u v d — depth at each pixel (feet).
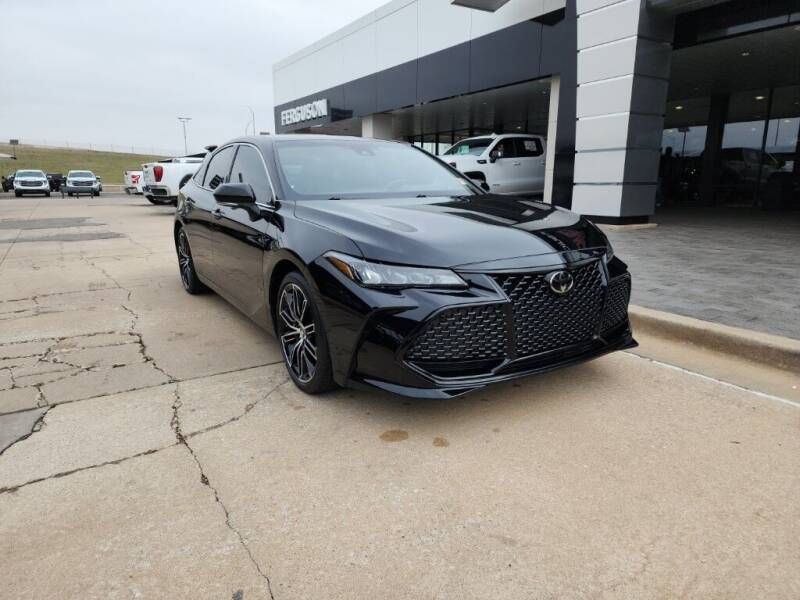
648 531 6.53
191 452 8.34
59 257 26.43
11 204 73.10
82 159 312.71
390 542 6.38
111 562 6.07
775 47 34.73
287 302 10.55
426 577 5.84
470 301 8.24
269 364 12.03
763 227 33.47
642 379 11.01
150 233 36.88
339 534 6.52
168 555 6.18
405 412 9.59
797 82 46.98
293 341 10.68
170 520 6.77
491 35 42.04
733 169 54.19
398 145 14.79
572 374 11.25
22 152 319.88
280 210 11.18
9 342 13.51
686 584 5.72
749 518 6.75
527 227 9.61
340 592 5.64
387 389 8.45
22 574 5.89
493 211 10.64
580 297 9.24
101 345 13.30
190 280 18.11
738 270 19.65
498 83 42.11
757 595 5.57
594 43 31.58
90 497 7.23
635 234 29.94
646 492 7.29
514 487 7.41
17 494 7.29
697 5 28.63
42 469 7.88
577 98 33.27
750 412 9.55
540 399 10.09
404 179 13.08
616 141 31.27
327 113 67.26
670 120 61.31
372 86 58.03
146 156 378.53
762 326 12.85
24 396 10.35
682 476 7.64
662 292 16.33
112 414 9.59
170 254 27.50
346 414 9.54
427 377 8.21
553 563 6.04
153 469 7.88
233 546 6.32
